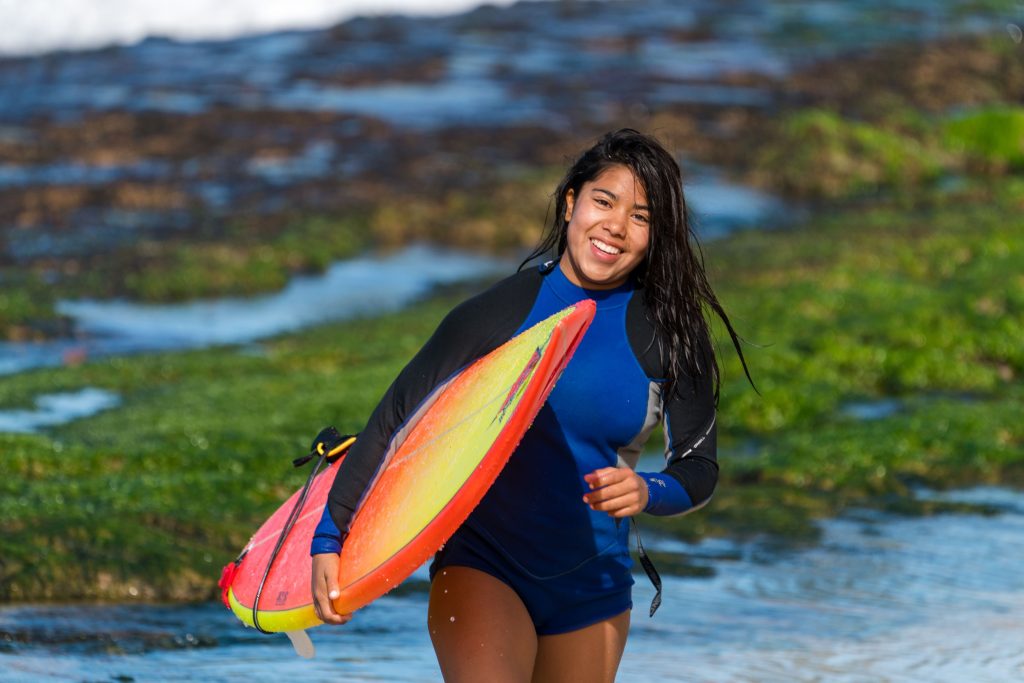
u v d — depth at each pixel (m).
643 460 48.66
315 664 25.31
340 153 135.62
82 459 42.38
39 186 116.56
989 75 181.00
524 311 15.77
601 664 16.03
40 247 99.50
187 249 97.94
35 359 71.12
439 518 14.13
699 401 15.71
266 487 40.47
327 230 107.94
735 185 132.38
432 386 15.66
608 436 15.53
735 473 47.34
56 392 59.81
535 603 15.66
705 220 115.25
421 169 129.75
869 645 28.14
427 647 26.83
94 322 80.94
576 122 148.62
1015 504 44.00
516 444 13.97
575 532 15.62
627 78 171.62
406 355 70.56
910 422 53.25
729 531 39.75
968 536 39.66
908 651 27.70
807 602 32.03
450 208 116.31
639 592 32.56
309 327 81.75
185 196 117.69
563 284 15.76
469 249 110.25
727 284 87.06
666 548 37.72
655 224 15.40
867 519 41.78
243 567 16.95
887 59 184.00
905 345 69.06
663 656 26.78
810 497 44.12
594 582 15.85
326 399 56.25
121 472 42.34
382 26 198.75
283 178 125.62
